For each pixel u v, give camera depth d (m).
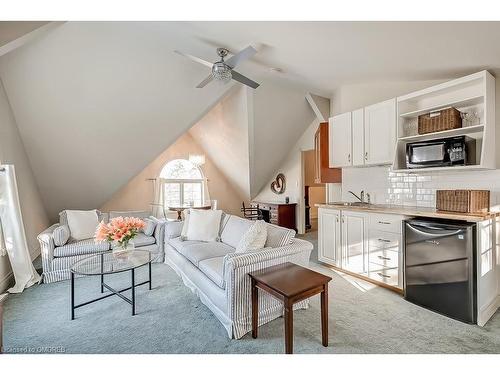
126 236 2.54
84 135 3.98
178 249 3.20
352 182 3.80
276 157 6.08
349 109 3.68
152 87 3.73
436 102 2.85
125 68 3.37
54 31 2.71
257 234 2.34
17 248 2.82
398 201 3.26
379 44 2.16
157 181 6.45
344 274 3.23
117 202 6.09
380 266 2.81
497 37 1.81
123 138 4.27
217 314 2.14
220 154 6.50
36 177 4.27
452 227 2.14
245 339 1.89
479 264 2.08
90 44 2.97
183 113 4.28
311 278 1.81
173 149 6.78
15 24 2.02
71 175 4.52
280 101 4.66
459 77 2.70
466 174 2.66
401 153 2.96
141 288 2.84
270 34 2.29
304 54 2.64
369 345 1.80
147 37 3.02
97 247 3.26
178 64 3.57
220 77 2.71
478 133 2.55
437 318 2.16
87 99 3.54
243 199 7.74
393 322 2.10
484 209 2.38
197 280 2.51
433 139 2.68
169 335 1.94
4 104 3.16
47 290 2.79
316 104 4.40
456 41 1.94
